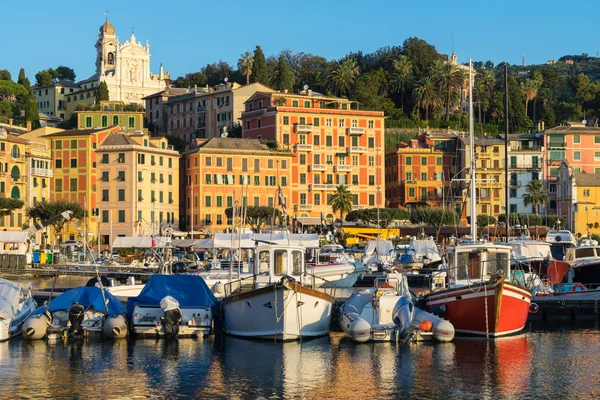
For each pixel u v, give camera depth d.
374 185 184.88
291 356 51.59
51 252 127.88
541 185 196.12
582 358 51.78
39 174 160.75
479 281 59.19
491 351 53.56
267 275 59.19
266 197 173.88
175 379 45.91
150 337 57.88
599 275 79.31
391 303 57.59
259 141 178.50
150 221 165.88
